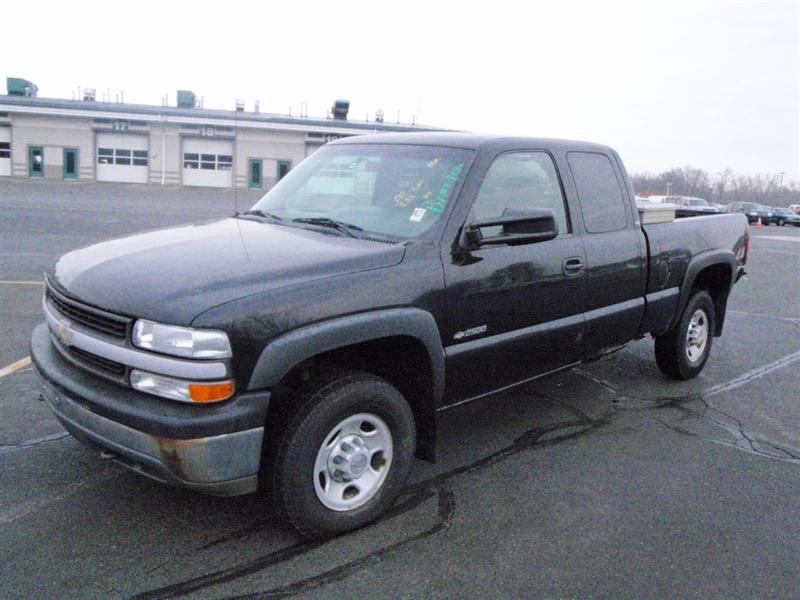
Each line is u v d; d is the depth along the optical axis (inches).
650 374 250.7
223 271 122.3
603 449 180.5
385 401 134.3
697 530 141.1
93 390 119.0
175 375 110.9
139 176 2073.1
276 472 122.7
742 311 398.0
